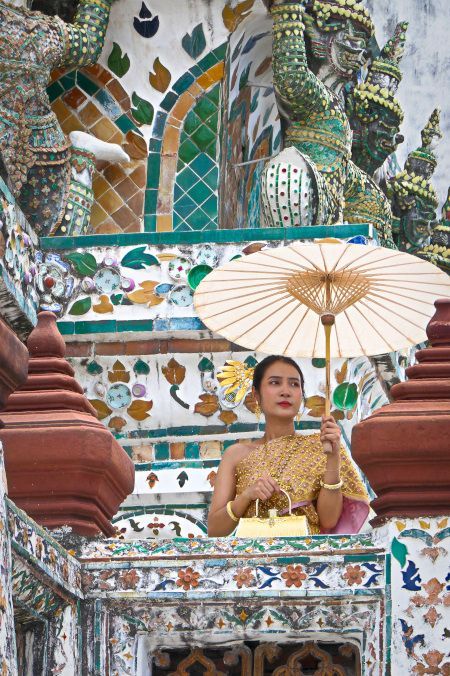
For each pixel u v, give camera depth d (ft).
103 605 29.58
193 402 43.70
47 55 45.32
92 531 29.81
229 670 29.86
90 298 44.01
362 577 29.19
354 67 51.70
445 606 28.81
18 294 25.16
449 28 79.61
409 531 29.09
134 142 49.24
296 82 48.85
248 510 31.76
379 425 29.19
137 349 43.91
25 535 26.61
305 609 29.27
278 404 32.91
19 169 45.06
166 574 29.63
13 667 22.84
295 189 46.83
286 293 32.65
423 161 66.90
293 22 49.14
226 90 50.01
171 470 43.70
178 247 44.19
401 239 66.49
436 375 30.25
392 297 32.42
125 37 49.42
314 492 31.71
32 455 29.55
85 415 30.37
